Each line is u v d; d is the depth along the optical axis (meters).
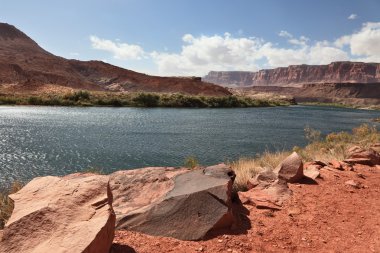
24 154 20.61
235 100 90.50
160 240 4.89
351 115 84.19
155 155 21.72
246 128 39.69
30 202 4.12
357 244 5.34
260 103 103.50
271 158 13.97
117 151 22.56
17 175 16.06
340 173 10.27
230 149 24.86
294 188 8.39
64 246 3.47
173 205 5.53
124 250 4.48
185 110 66.94
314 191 8.25
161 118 47.59
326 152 16.06
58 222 3.77
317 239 5.48
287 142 29.41
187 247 4.76
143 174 6.91
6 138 25.72
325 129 43.22
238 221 5.87
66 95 66.81
